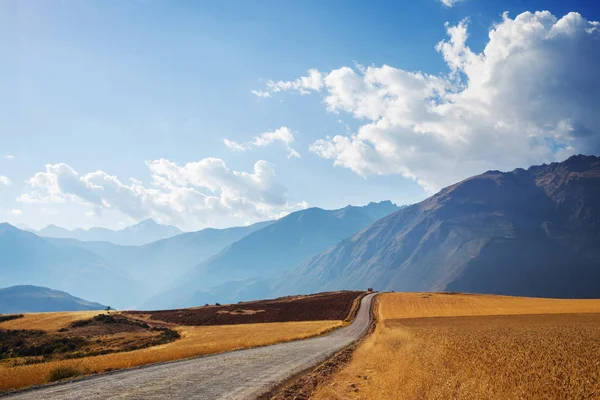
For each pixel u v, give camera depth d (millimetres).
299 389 17344
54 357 48125
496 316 84188
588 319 66812
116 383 18109
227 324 101875
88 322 82062
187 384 17719
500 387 12094
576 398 10961
